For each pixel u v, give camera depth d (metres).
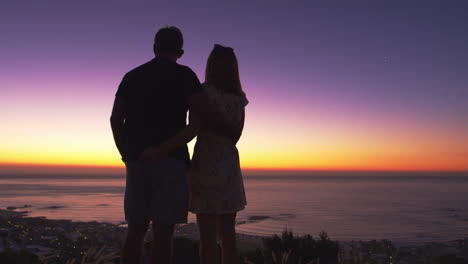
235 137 2.92
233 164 2.89
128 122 2.54
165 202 2.42
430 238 140.38
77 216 186.00
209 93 2.84
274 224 190.50
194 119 2.55
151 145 2.44
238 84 3.00
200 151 2.86
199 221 2.82
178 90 2.53
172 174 2.45
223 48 2.96
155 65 2.59
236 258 2.90
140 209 2.47
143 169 2.48
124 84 2.60
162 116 2.48
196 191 2.82
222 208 2.78
